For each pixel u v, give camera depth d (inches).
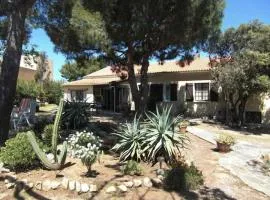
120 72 1046.4
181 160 379.9
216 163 428.5
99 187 302.8
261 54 786.2
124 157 384.2
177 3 676.7
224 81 845.2
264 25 869.2
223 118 977.5
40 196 286.0
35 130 520.1
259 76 803.4
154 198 298.5
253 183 366.3
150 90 1154.7
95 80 1374.3
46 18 658.8
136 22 666.2
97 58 813.2
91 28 626.5
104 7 634.8
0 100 397.4
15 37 407.2
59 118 326.3
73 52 745.6
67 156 374.6
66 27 674.2
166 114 402.9
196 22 707.4
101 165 364.5
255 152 525.7
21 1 409.7
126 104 1152.8
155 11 677.3
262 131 832.3
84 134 396.2
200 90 1063.0
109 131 575.5
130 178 327.6
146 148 383.2
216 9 741.9
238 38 866.8
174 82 1108.5
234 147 550.6
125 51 793.6
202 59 1184.2
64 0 629.0
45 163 315.6
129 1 658.8
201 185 341.7
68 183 298.8
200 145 541.3
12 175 309.7
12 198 281.6
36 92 1238.9
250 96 901.8
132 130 393.4
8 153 321.4
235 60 836.6
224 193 326.6
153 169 361.7
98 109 1119.0
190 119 996.6
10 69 402.6
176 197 305.7
